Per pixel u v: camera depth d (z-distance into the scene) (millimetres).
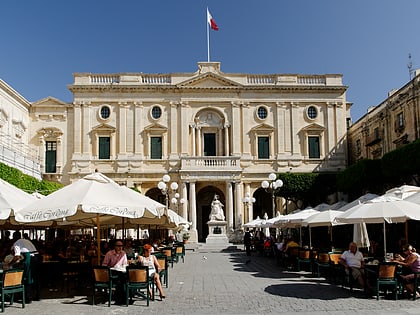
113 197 15461
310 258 24078
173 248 30359
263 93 62094
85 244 29094
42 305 14773
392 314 12953
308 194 56844
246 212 59344
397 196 21938
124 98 60656
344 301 15164
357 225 25297
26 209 14711
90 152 59562
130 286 14633
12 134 54031
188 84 61000
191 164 57125
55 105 60312
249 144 61188
